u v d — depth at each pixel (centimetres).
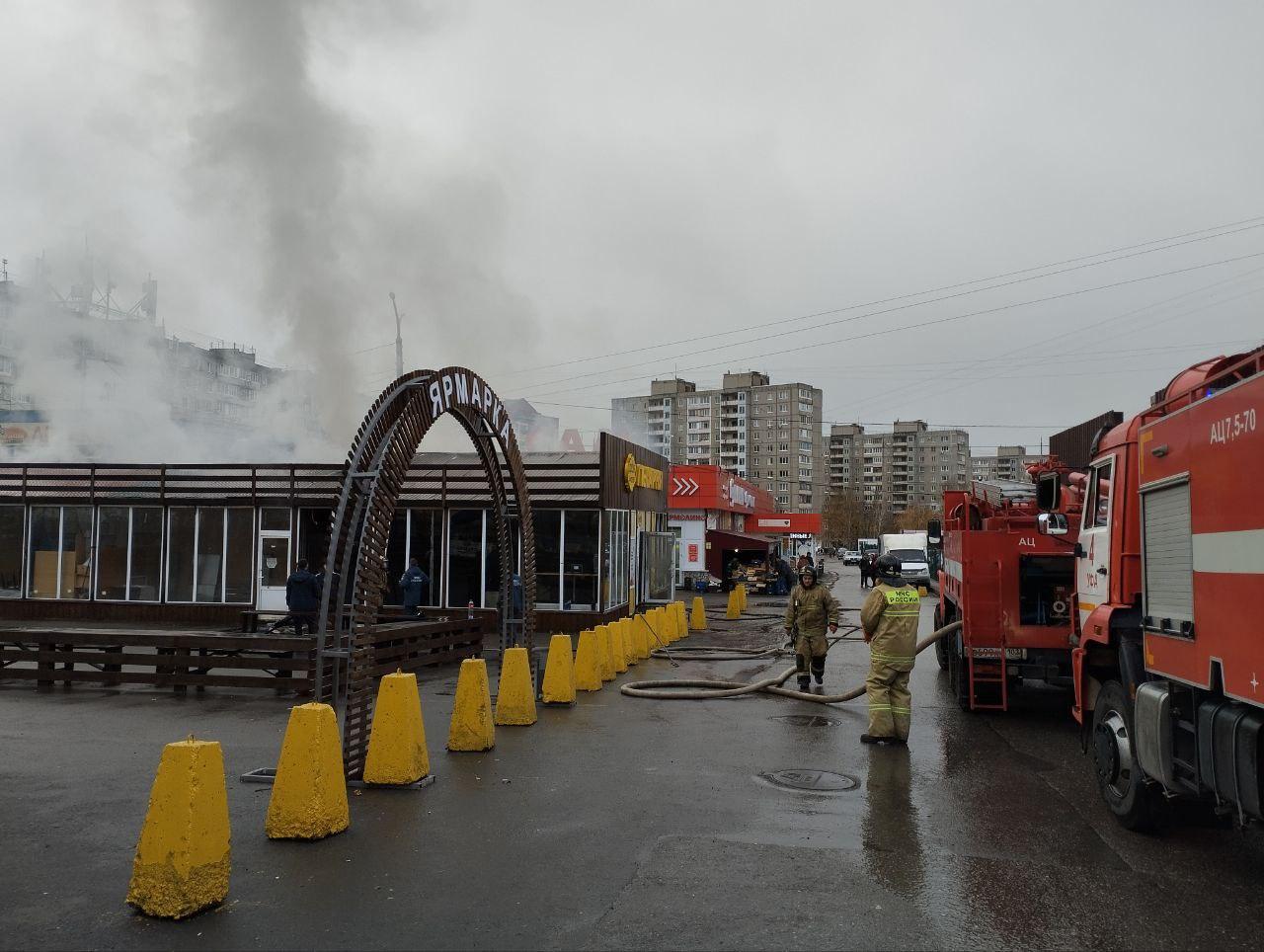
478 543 2294
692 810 695
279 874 548
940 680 1464
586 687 1296
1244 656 483
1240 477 489
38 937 457
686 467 4047
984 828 659
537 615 2239
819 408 14675
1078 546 864
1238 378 580
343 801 634
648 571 2823
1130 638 689
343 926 472
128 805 699
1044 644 1109
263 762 844
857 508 13238
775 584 3906
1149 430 634
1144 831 647
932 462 17700
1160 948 455
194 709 1134
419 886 530
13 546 2489
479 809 693
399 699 755
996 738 999
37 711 1119
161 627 2227
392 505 834
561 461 2542
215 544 2392
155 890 480
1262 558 464
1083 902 515
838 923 481
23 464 2458
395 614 2005
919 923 482
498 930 468
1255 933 473
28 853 586
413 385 877
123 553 2434
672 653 1747
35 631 1321
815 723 1074
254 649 1259
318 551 2361
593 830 641
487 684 912
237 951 442
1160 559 608
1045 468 1133
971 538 1133
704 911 497
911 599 961
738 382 15038
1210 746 529
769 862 576
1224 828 657
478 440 1152
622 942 455
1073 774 830
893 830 651
